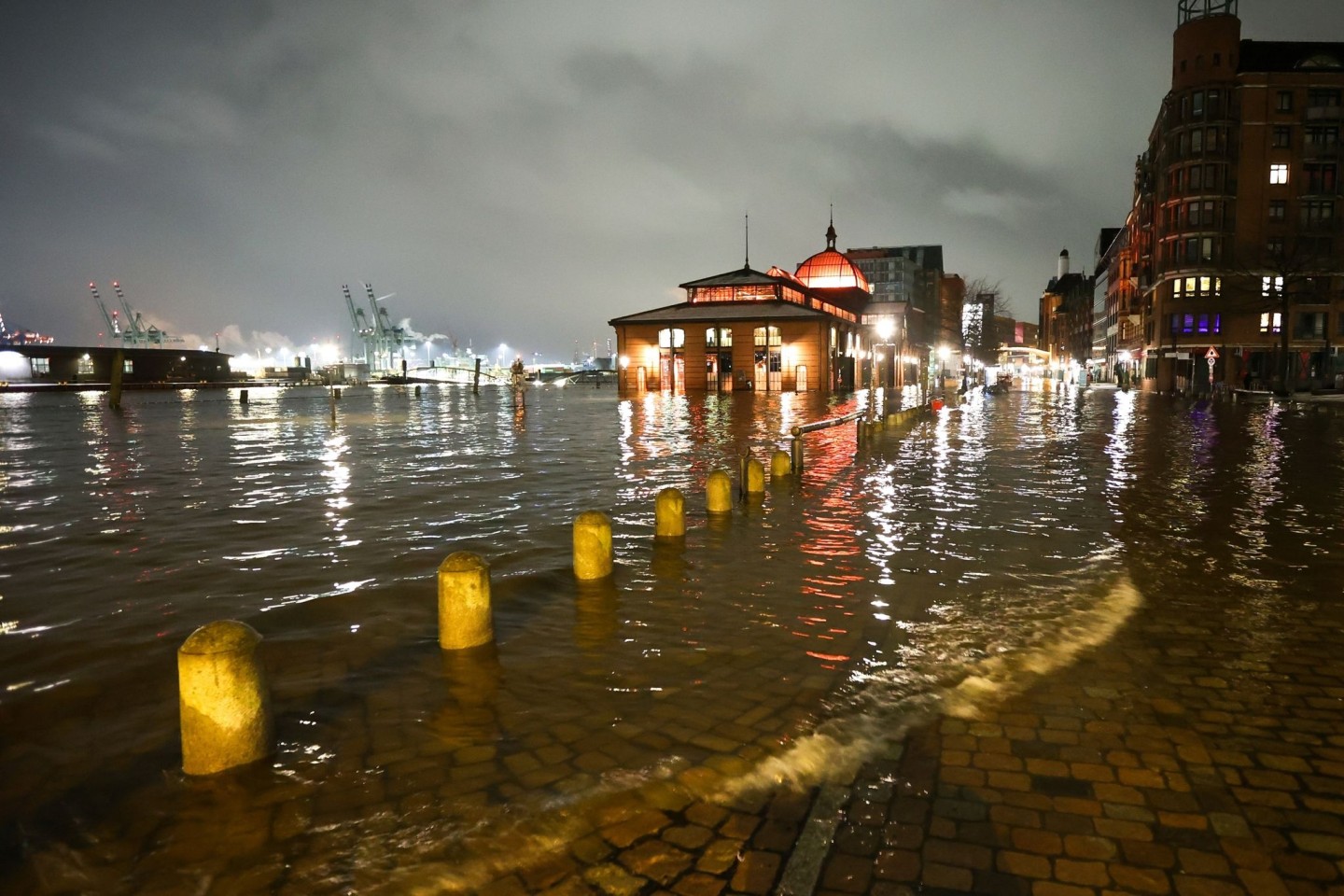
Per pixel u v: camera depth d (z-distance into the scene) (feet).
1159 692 17.60
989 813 12.80
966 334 397.80
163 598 26.14
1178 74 218.18
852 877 11.20
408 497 46.24
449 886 11.32
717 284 239.50
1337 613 23.20
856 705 17.12
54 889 11.47
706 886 11.10
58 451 76.33
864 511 40.55
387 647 21.38
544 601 25.23
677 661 19.97
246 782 14.34
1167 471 55.11
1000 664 19.40
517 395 148.66
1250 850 11.75
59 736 16.39
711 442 78.84
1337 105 206.69
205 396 265.95
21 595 26.61
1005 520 37.91
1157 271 228.63
